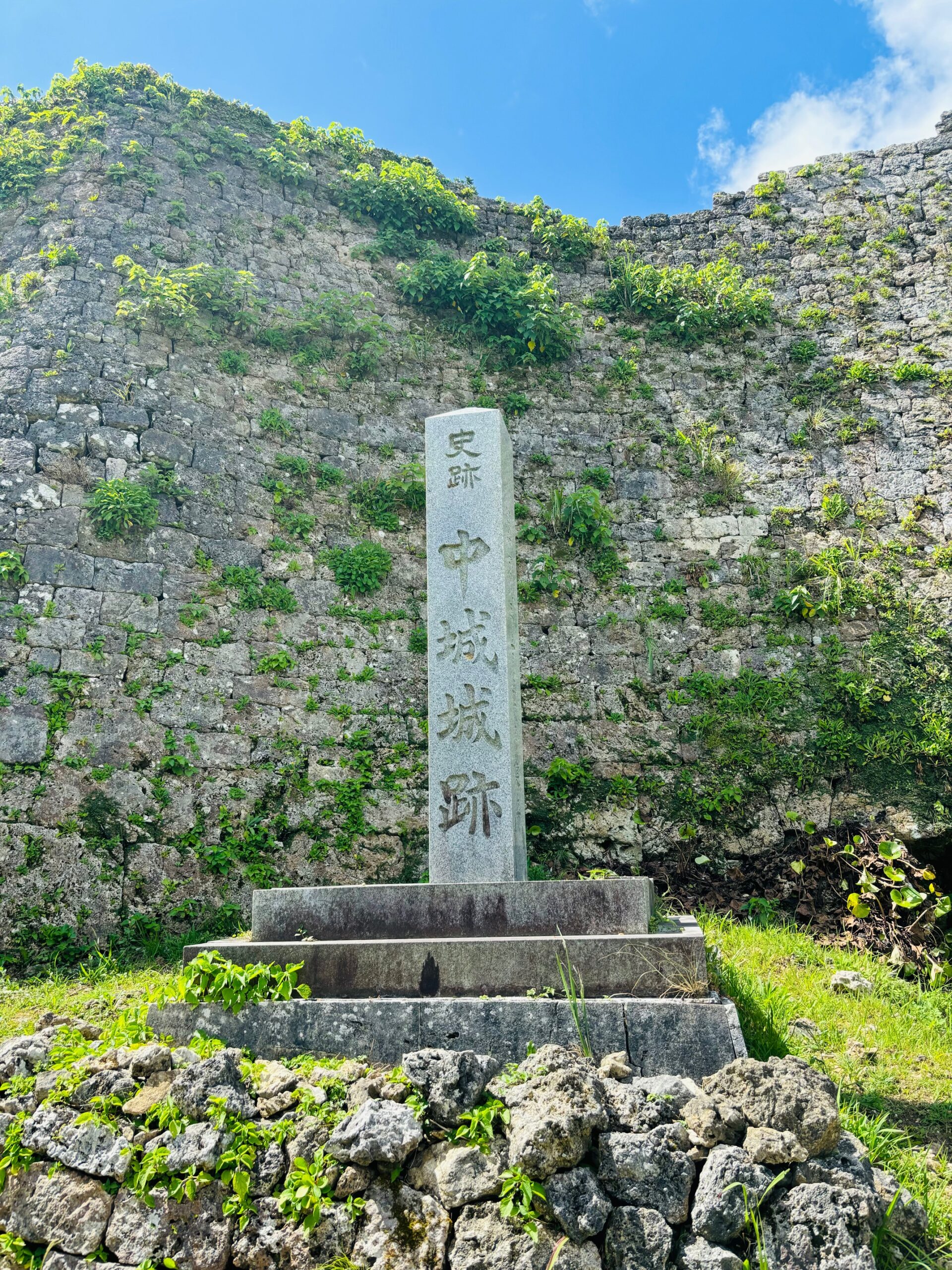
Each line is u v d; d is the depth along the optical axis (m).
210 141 9.95
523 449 9.85
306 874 7.48
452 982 3.80
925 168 11.17
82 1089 3.45
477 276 10.20
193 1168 3.20
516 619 5.24
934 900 7.59
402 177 10.66
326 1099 3.34
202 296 8.96
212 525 8.19
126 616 7.48
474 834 4.68
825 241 10.96
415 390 9.84
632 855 8.23
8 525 7.29
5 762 6.66
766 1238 2.86
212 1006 3.85
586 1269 2.86
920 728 8.41
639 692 8.88
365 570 8.73
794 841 8.13
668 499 9.76
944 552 9.18
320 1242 3.05
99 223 8.90
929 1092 4.70
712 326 10.59
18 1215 3.29
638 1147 3.00
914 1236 3.06
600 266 11.08
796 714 8.66
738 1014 4.04
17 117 9.66
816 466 9.83
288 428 8.99
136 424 8.13
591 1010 3.57
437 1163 3.12
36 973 6.07
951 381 10.00
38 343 8.09
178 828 7.10
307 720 7.98
